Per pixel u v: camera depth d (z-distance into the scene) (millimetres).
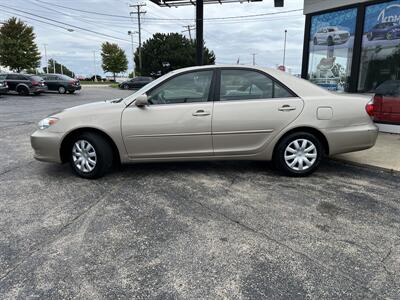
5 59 38250
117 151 4637
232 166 5238
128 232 3168
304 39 9562
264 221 3393
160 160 4590
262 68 4605
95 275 2533
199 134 4473
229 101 4492
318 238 3062
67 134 4508
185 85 4520
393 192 4191
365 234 3141
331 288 2389
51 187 4355
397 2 7359
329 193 4141
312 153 4656
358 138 4605
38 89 23953
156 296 2309
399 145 6379
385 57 7785
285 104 4488
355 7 8148
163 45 51031
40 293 2334
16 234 3125
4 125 9797
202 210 3645
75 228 3244
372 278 2498
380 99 7578
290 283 2441
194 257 2762
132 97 4535
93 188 4312
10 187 4352
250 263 2682
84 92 31172
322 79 9305
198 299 2277
